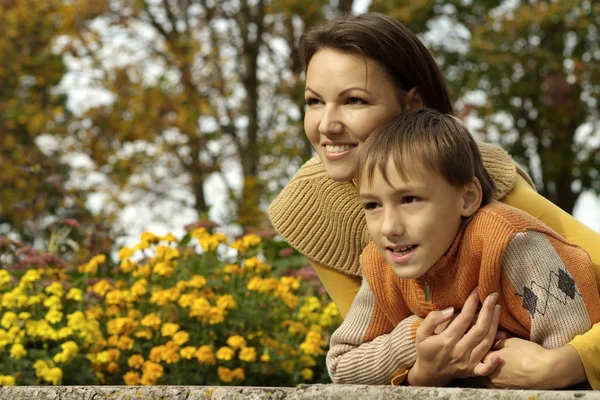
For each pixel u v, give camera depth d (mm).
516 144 17500
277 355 4582
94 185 17594
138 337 4598
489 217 2213
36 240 6016
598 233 2590
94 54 17562
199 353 4340
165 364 4484
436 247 2211
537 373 2131
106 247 5887
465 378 2354
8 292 4781
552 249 2191
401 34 2605
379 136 2258
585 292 2199
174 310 4605
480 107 16641
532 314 2170
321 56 2598
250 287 4754
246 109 18359
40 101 18828
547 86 16156
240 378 4418
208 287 4816
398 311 2449
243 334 4625
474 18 17266
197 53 17812
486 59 15922
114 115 17516
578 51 16812
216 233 5219
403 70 2598
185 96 17562
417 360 2273
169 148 17734
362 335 2484
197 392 2113
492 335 2211
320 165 3057
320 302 5168
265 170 18188
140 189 17688
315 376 4797
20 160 16281
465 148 2236
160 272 4750
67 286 4727
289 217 3064
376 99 2566
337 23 2600
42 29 17734
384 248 2260
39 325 4301
